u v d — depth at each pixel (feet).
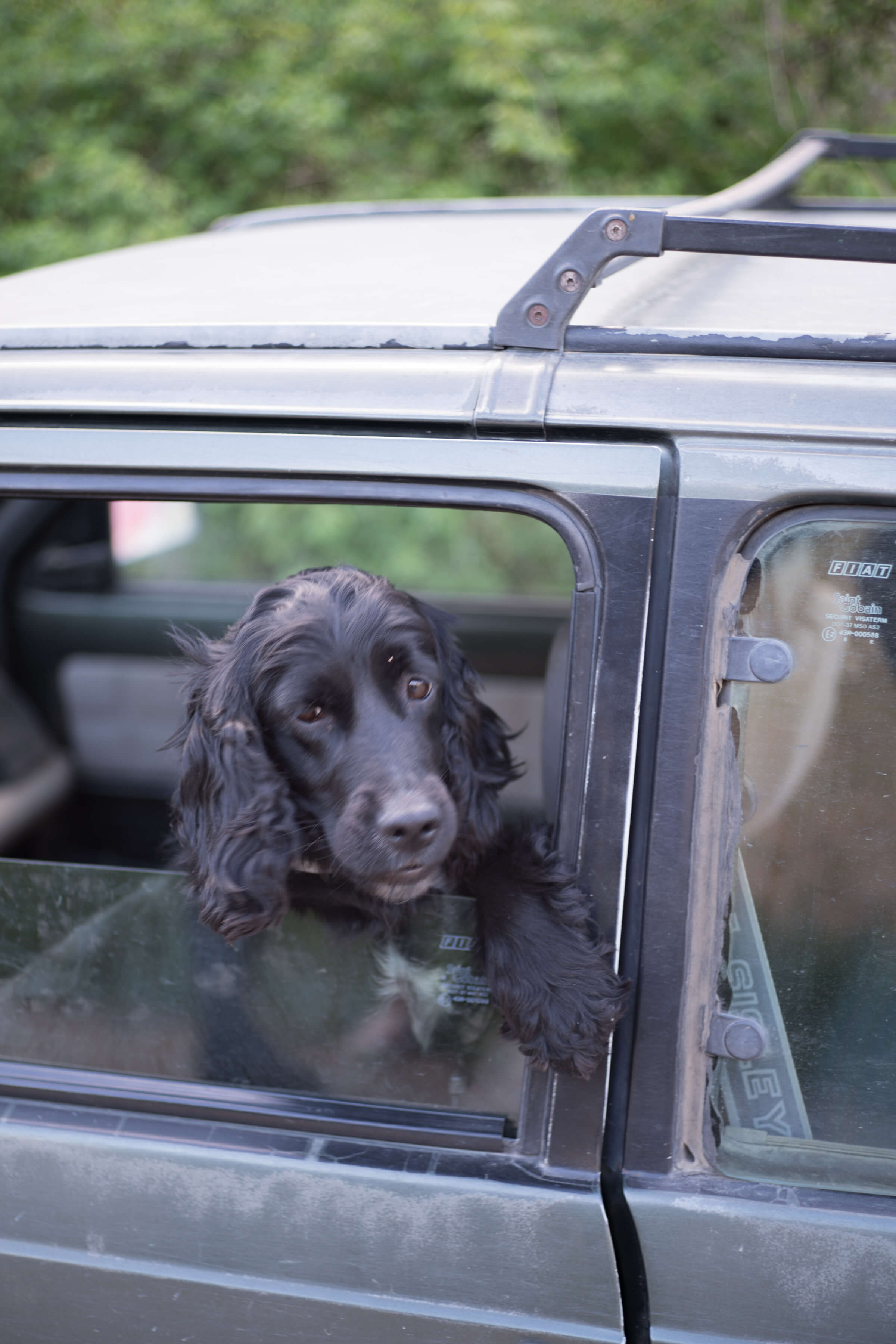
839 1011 3.94
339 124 24.02
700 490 3.79
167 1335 4.24
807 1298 3.87
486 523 21.47
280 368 4.10
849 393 3.77
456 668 5.48
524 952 4.09
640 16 23.62
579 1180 3.98
